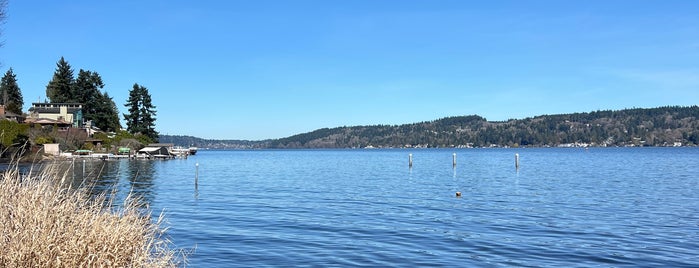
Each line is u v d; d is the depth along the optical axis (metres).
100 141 96.12
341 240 16.84
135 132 114.69
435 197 31.11
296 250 15.23
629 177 49.06
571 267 13.43
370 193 33.78
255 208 25.34
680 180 44.75
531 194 32.88
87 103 108.19
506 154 155.75
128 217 7.62
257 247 15.58
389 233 18.19
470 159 111.06
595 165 76.69
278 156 153.25
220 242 16.27
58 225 6.97
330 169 69.62
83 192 8.09
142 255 7.61
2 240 6.77
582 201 28.62
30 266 6.62
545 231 18.69
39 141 73.19
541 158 113.56
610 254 14.92
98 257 6.89
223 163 91.06
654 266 13.57
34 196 7.23
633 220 21.44
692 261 14.11
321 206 26.31
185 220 20.95
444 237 17.45
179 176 51.56
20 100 116.19
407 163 91.25
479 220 21.42
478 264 13.71
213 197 30.80
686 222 20.88
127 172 56.78
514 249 15.56
